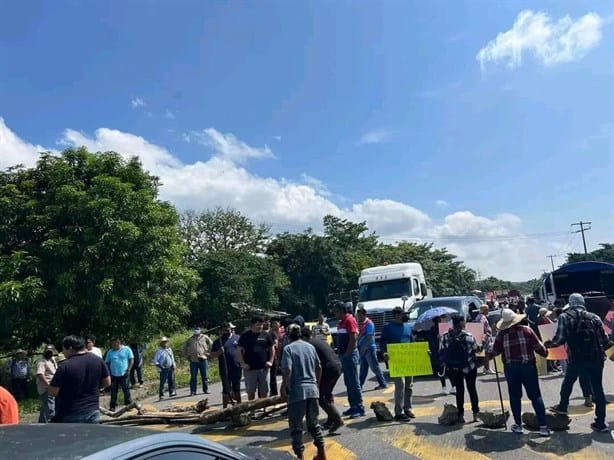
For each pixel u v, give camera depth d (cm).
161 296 1891
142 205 1883
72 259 1734
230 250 4459
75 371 645
